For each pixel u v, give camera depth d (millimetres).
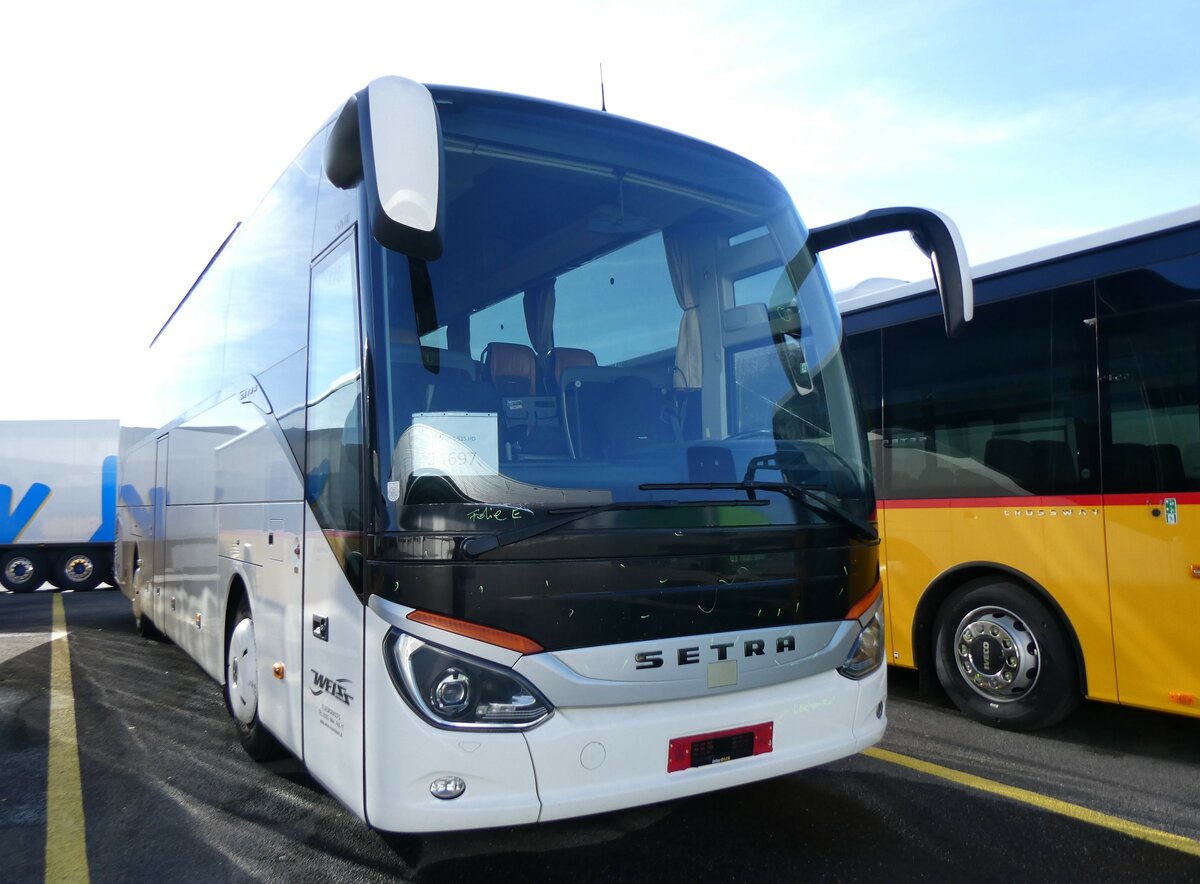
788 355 3926
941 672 5707
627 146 3791
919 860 3502
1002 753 4891
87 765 4910
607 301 3559
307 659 3533
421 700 2770
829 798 4176
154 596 7922
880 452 6117
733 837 3738
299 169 4188
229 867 3557
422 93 2758
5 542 16516
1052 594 5098
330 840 3805
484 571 2812
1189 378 4574
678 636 3059
